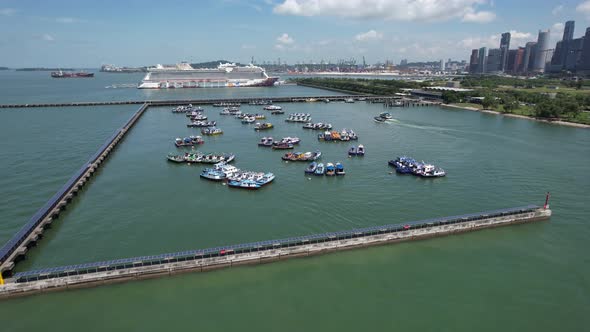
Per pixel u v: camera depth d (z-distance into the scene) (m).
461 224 69.75
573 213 78.69
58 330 45.56
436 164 115.25
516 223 73.69
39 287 51.59
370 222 73.94
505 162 117.44
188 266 56.38
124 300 50.81
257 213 77.94
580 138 154.25
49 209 73.62
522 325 46.88
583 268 58.94
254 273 56.75
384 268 58.41
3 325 46.44
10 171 102.94
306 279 55.41
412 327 46.16
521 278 56.25
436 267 58.84
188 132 164.88
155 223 72.94
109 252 62.31
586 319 48.03
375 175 104.12
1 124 174.12
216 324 46.31
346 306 49.66
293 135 161.00
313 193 89.69
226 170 102.62
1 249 58.62
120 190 91.00
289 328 45.66
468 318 47.84
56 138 144.38
